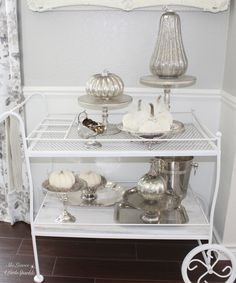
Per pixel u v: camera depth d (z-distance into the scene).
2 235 1.92
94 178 1.72
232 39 1.63
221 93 1.78
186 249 1.83
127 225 1.57
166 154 1.37
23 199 1.98
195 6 1.63
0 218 2.06
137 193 1.71
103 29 1.71
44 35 1.73
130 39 1.72
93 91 1.47
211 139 1.38
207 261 1.49
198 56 1.75
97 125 1.50
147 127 1.38
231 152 1.63
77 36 1.72
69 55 1.76
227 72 1.71
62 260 1.73
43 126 1.69
